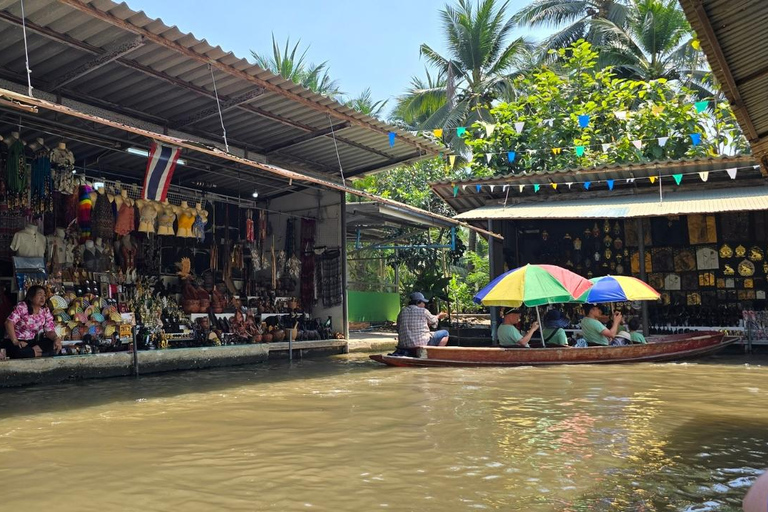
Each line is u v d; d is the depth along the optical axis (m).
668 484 3.86
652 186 15.43
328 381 9.06
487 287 11.40
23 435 5.43
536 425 5.62
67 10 7.93
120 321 10.89
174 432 5.50
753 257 14.91
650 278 15.76
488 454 4.60
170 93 10.87
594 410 6.32
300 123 12.81
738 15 4.60
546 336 11.85
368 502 3.57
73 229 11.34
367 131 13.23
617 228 16.12
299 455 4.62
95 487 3.89
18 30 8.32
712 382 8.37
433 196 25.02
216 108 11.55
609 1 26.19
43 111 10.23
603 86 21.77
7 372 8.76
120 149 11.09
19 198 9.84
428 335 11.53
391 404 6.84
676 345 11.29
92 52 9.05
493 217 14.46
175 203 13.70
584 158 19.59
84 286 11.12
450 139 26.19
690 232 15.45
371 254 23.94
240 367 11.52
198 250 14.24
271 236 16.48
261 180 15.19
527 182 15.09
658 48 24.22
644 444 4.86
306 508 3.48
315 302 15.66
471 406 6.64
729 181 14.85
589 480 3.95
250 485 3.90
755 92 5.81
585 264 16.38
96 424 5.91
